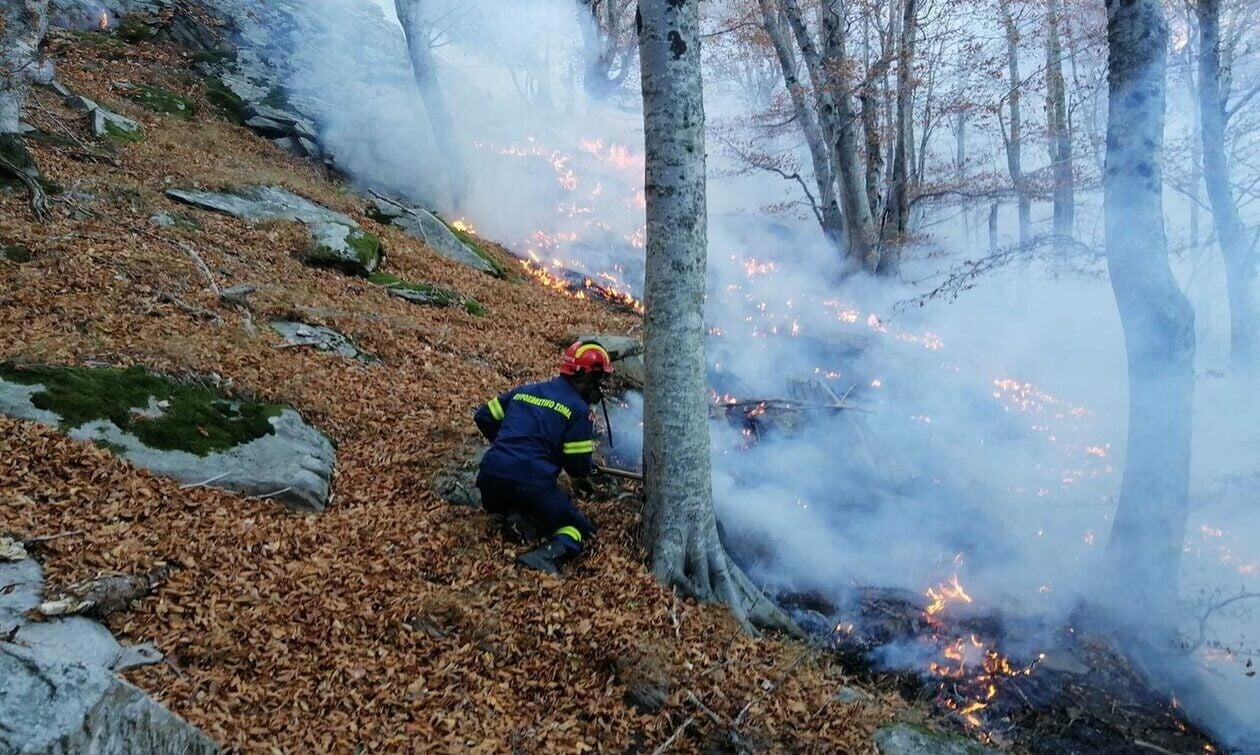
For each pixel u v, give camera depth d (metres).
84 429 4.43
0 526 3.48
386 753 2.98
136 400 4.83
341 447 5.45
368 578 4.01
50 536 3.52
